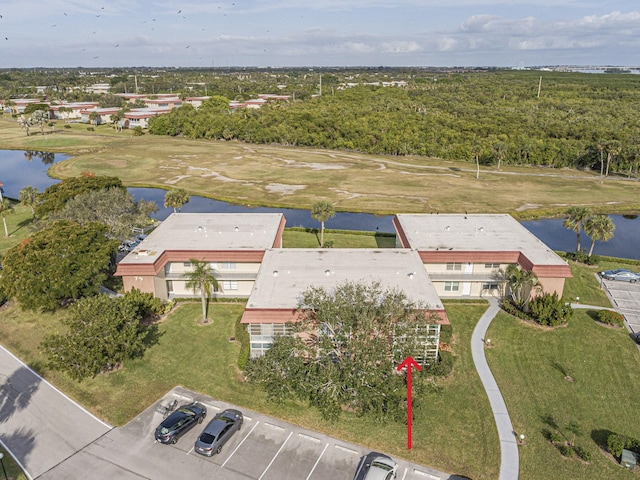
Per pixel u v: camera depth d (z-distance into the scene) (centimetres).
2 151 15725
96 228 5331
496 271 5512
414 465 3133
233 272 5512
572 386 3959
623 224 9150
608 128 15100
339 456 3198
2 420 3488
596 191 10894
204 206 9744
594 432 3456
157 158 14062
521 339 4644
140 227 7319
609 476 3064
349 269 4922
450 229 6156
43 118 18762
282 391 3541
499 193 10594
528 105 19662
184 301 5394
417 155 14875
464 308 5256
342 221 8819
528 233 6031
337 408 3447
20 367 4147
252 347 4247
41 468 3050
